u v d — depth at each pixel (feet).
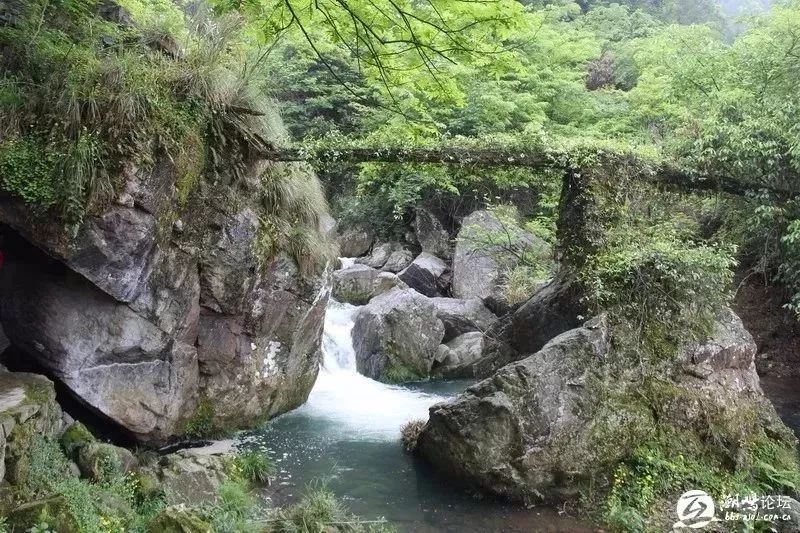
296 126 44.06
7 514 10.98
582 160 21.89
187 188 17.26
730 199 27.73
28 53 16.17
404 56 15.02
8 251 16.34
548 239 38.09
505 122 41.29
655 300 19.74
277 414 23.22
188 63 18.38
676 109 34.86
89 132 15.38
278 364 22.11
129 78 16.30
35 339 15.85
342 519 15.01
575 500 16.79
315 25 14.99
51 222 14.57
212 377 19.66
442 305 34.68
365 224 49.29
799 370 30.73
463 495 17.15
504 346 25.35
